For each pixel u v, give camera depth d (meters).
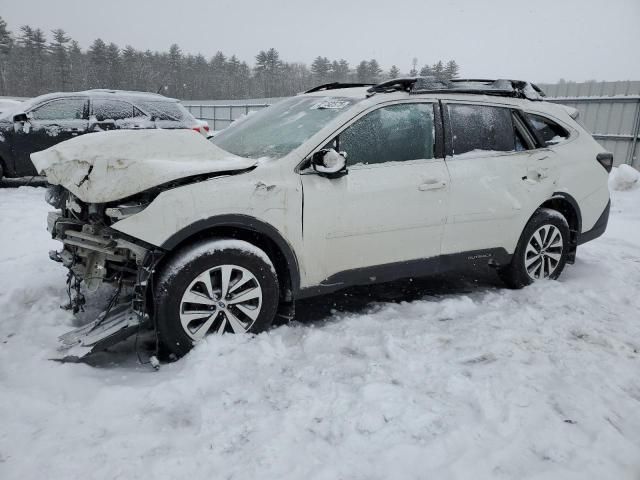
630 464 2.32
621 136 13.66
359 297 4.54
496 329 3.71
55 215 3.69
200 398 2.82
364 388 2.84
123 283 3.38
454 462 2.32
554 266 4.80
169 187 3.15
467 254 4.27
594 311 4.09
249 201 3.29
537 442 2.46
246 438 2.47
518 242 4.53
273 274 3.45
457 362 3.22
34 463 2.25
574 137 4.89
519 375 3.04
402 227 3.87
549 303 4.23
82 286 4.16
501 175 4.29
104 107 9.77
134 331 3.19
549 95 16.22
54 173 3.26
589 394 2.86
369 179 3.72
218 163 3.32
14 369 3.03
